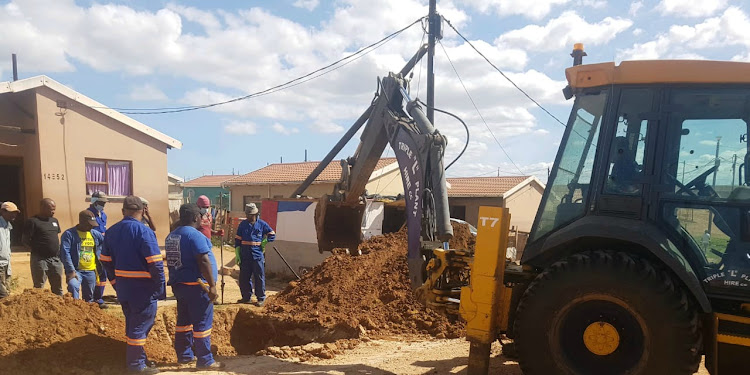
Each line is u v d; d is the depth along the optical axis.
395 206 14.75
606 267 3.94
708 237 3.93
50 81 13.80
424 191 5.57
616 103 4.25
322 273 9.47
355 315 7.68
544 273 4.17
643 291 3.81
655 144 4.10
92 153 14.84
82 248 8.12
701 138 4.03
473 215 29.34
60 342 5.52
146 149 16.09
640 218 4.07
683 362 3.71
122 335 6.24
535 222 4.57
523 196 30.00
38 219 7.68
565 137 4.53
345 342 6.52
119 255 5.12
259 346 8.05
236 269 14.77
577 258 4.06
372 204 13.96
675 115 4.09
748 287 3.79
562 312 4.05
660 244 3.87
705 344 3.99
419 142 5.84
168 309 7.80
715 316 3.87
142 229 5.16
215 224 22.80
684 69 4.04
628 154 4.18
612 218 4.13
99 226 8.85
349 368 5.35
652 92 4.16
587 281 3.98
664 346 3.74
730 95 3.99
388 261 9.47
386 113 7.25
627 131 4.20
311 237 14.84
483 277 4.41
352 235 9.64
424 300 5.13
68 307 6.21
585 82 4.35
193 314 5.39
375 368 5.36
